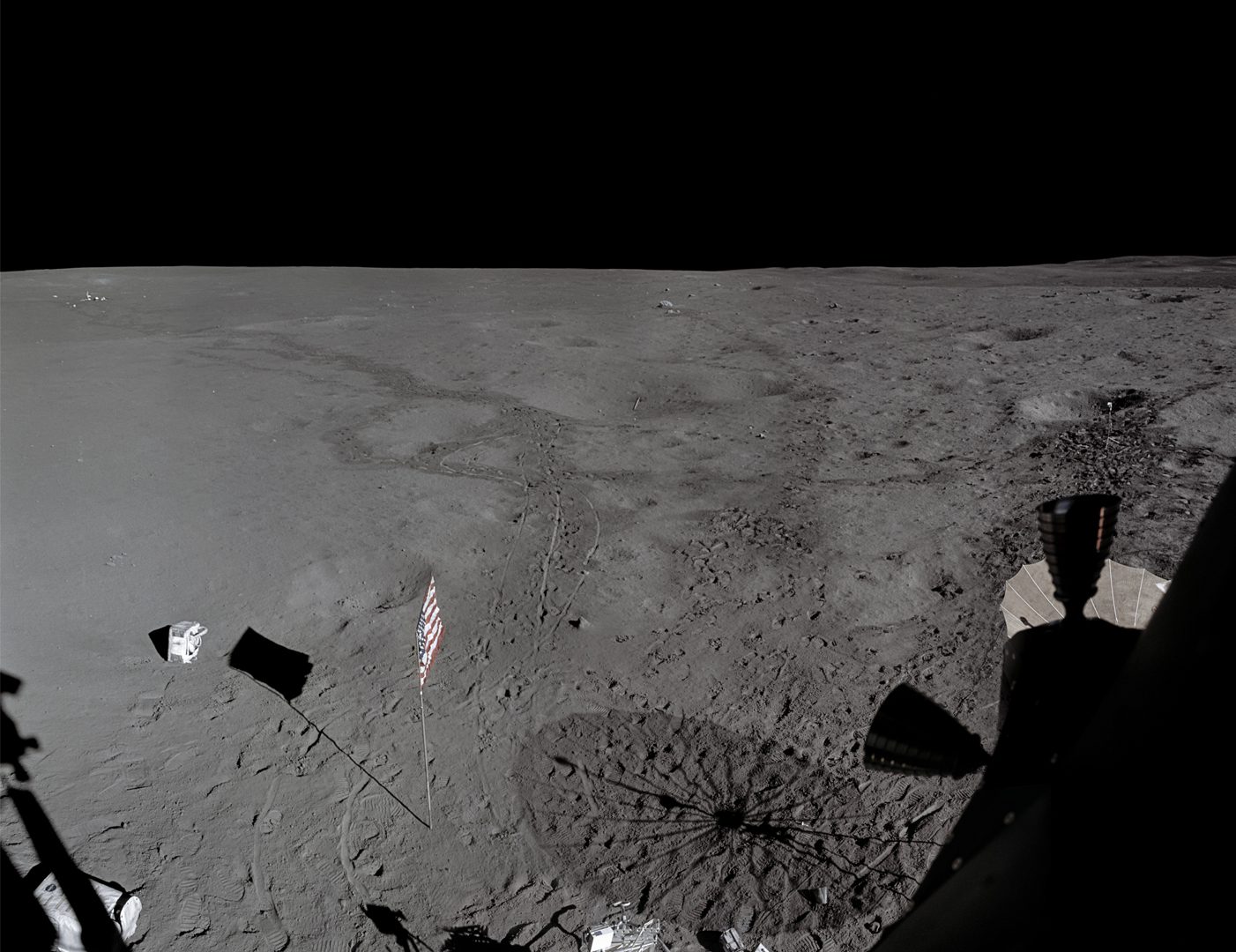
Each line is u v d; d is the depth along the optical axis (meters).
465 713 6.73
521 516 9.87
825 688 6.87
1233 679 0.62
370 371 15.48
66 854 5.36
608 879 5.25
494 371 15.17
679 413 12.98
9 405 13.83
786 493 10.20
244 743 6.40
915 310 18.45
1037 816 0.81
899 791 5.79
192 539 9.32
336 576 8.62
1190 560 0.71
